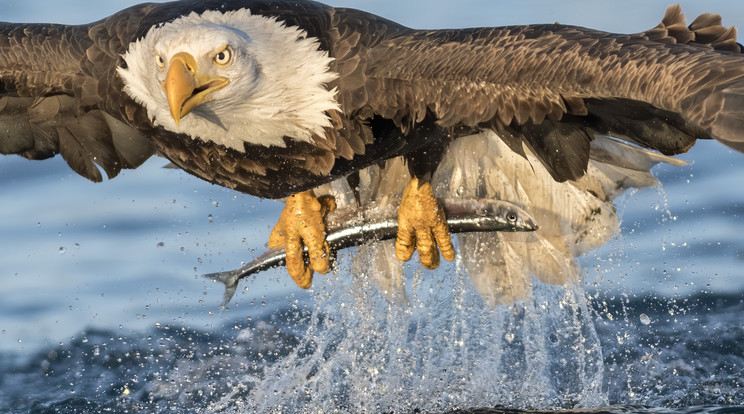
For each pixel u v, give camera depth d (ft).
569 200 40.47
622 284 50.62
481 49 32.96
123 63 34.22
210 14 33.81
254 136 34.22
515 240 41.75
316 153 34.47
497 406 38.73
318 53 33.45
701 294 49.39
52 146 39.78
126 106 34.45
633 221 56.80
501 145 38.68
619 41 31.91
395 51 33.50
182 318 49.08
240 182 36.14
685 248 53.72
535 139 34.65
